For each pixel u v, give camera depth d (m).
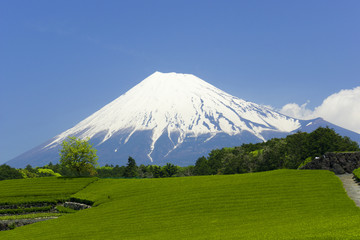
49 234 42.62
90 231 41.81
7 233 46.03
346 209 37.62
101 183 76.00
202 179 64.12
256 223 36.34
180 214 44.56
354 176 54.12
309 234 26.42
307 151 141.12
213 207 45.41
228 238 30.16
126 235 38.44
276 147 164.12
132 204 52.94
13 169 170.88
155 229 39.50
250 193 49.31
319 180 52.41
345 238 23.61
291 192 47.59
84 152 90.06
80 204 61.84
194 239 31.73
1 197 69.12
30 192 71.00
